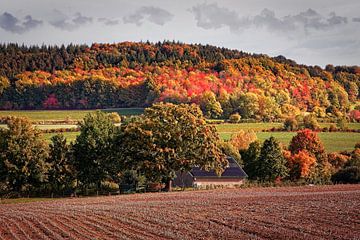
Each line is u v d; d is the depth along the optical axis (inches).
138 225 1310.3
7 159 3011.8
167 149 2849.4
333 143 5221.5
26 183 3063.5
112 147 3198.8
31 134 3088.1
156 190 3093.0
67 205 2150.6
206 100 6338.6
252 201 1889.8
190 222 1337.4
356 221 1280.8
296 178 3875.5
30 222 1470.2
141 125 2967.5
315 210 1512.1
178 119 2940.5
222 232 1157.1
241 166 4001.0
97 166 3208.7
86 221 1433.3
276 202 1812.3
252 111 6274.6
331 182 3410.4
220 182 3639.3
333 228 1178.0
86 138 3221.0
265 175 3710.6
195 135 2908.5
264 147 3727.9
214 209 1632.6
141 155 2915.8
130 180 3307.1
